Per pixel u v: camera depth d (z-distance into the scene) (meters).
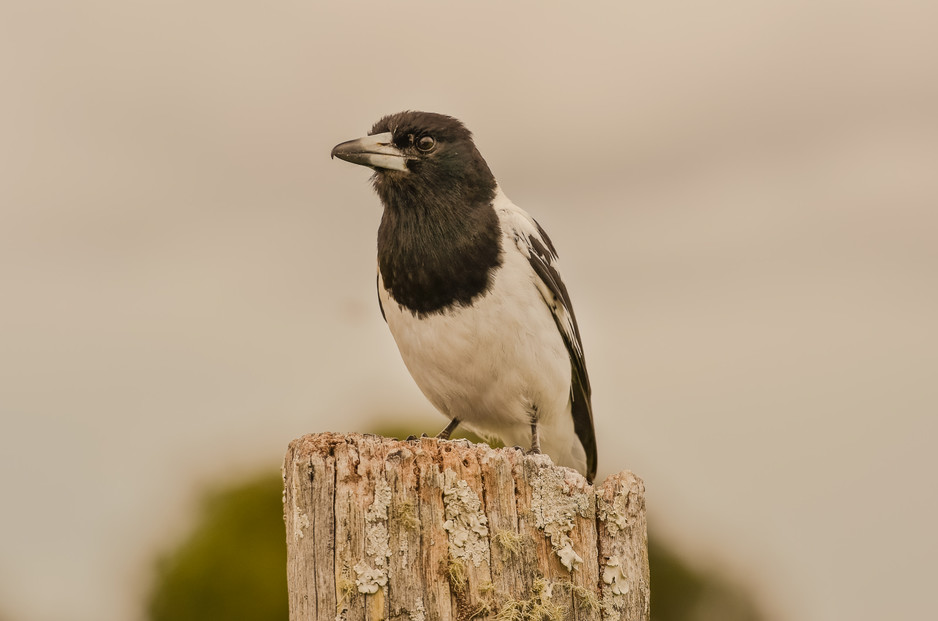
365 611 7.73
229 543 16.86
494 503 8.00
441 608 7.78
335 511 7.84
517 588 7.93
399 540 7.83
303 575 7.83
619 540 8.24
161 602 16.94
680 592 18.05
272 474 17.25
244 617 16.53
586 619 8.04
